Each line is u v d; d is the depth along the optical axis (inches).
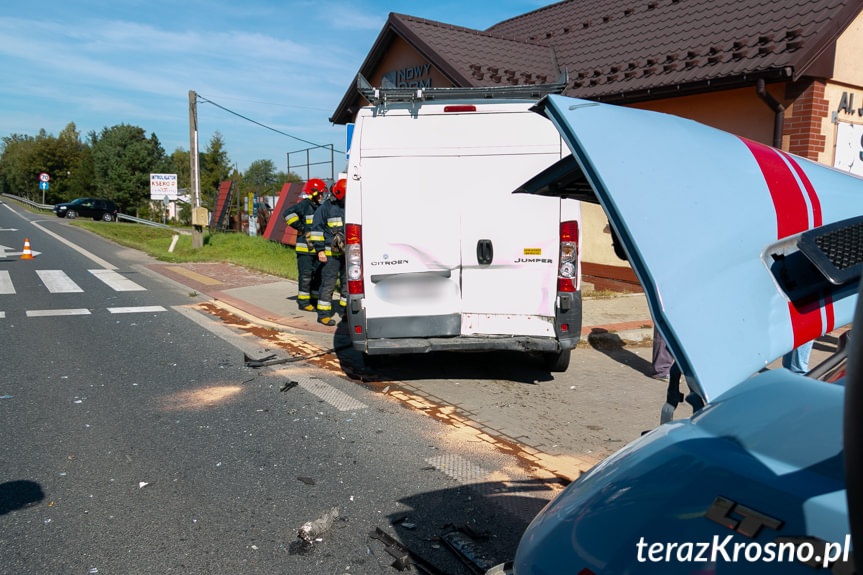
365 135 223.9
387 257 227.8
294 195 804.6
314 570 120.7
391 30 577.9
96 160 2780.5
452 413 213.6
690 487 56.0
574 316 227.5
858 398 34.6
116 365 268.7
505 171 225.3
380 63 632.4
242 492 153.2
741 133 382.0
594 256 476.4
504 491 155.4
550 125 223.6
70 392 230.8
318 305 350.0
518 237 227.6
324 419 206.2
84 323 353.7
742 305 60.7
